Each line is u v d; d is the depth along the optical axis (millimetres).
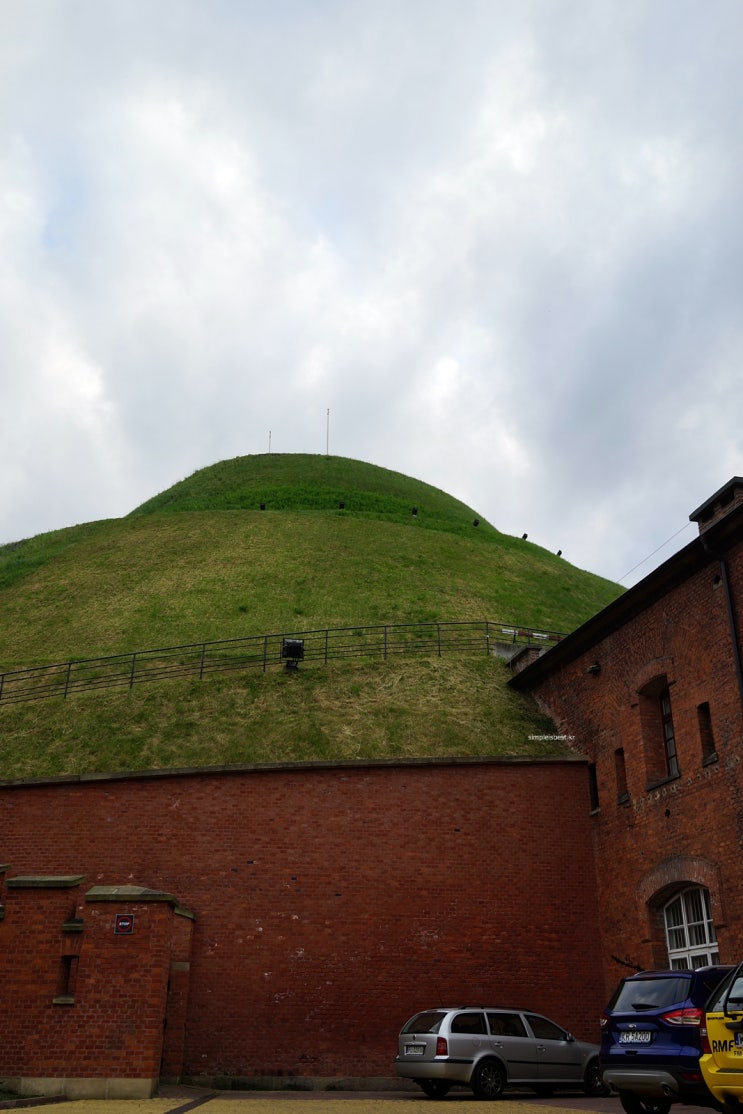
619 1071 12125
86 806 21641
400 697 28047
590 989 20781
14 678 36312
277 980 19812
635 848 20734
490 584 51250
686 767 19500
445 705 27391
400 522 63281
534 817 22062
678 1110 13906
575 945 21125
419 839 21250
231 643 39094
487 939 20656
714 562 19391
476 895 20984
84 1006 16562
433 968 20172
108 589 48469
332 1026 19469
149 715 27531
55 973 16953
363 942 20234
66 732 26953
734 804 17844
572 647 24984
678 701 20109
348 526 59375
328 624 41406
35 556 58000
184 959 19609
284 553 52812
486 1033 16375
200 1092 17188
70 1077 16031
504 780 22219
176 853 20938
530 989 20438
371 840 21109
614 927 21016
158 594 46875
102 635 41594
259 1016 19484
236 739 25562
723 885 17812
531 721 26328
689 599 20141
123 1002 16531
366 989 19828
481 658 32938
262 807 21281
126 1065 16078
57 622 44250
